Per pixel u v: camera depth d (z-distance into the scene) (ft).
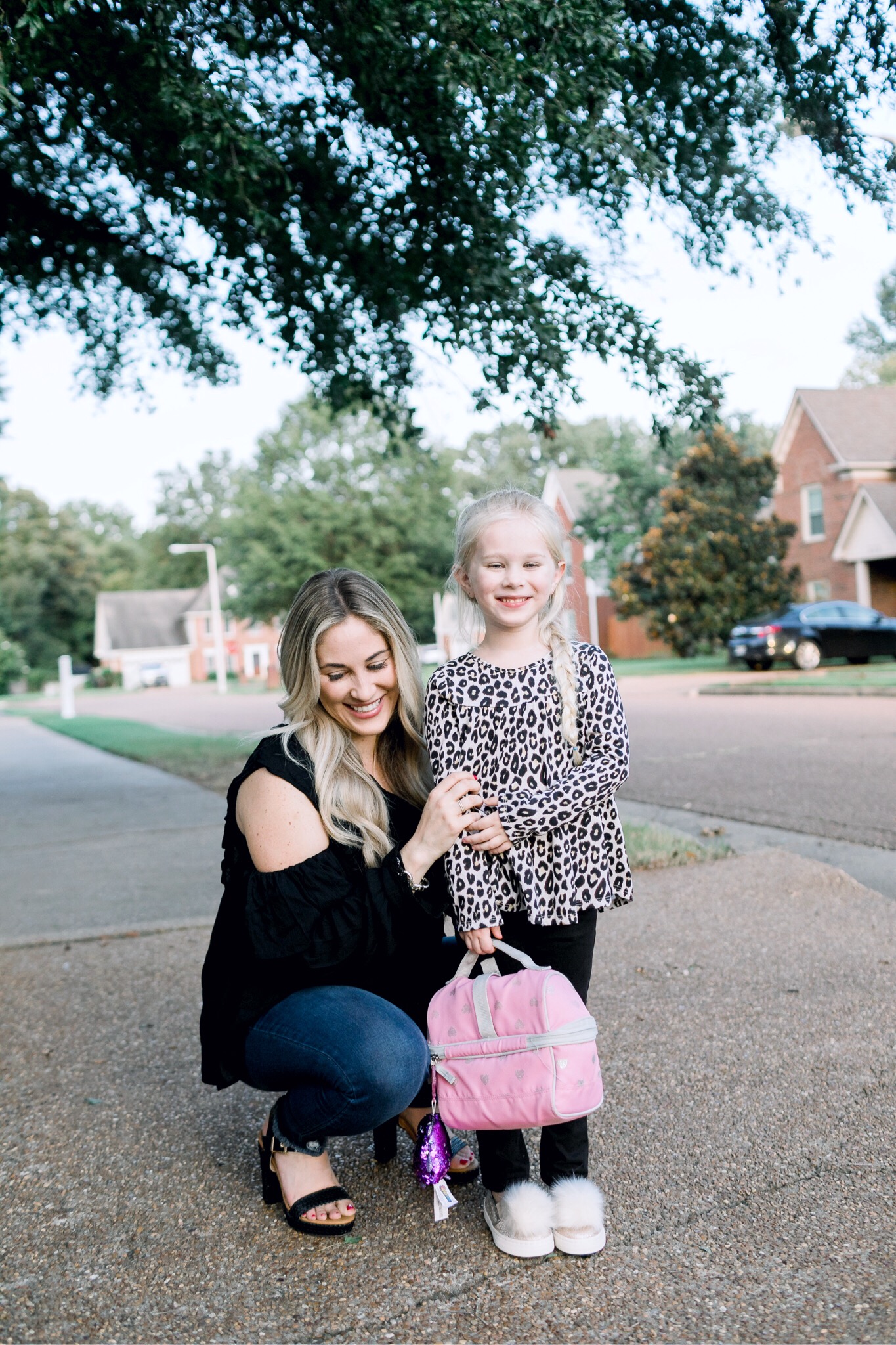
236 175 15.02
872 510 83.56
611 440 115.03
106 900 19.13
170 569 254.68
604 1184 7.98
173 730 65.41
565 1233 7.02
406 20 13.87
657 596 89.20
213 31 15.05
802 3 15.03
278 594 122.62
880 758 29.17
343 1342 6.26
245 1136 9.37
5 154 20.11
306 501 120.88
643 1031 11.02
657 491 109.91
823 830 20.66
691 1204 7.63
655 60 15.80
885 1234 7.06
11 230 22.90
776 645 71.20
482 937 7.16
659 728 41.91
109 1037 11.94
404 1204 7.95
